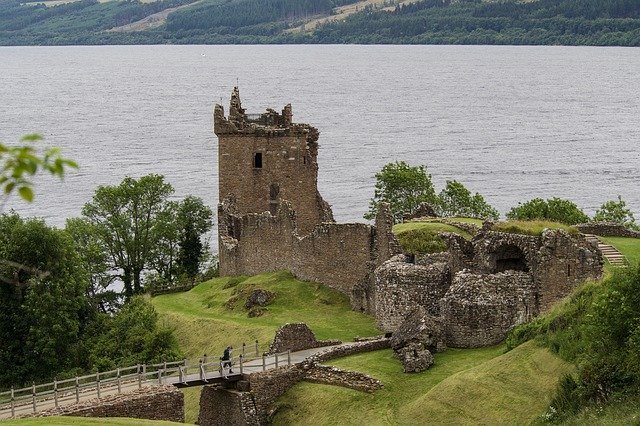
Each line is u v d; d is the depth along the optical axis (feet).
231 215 515.09
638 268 255.91
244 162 532.73
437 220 467.11
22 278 398.62
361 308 417.08
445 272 363.76
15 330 394.11
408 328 326.65
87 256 547.49
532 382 274.98
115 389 316.19
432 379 303.27
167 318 441.27
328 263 441.27
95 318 422.00
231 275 500.33
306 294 439.22
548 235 331.16
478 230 405.80
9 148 118.73
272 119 551.59
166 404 311.27
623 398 238.48
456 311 326.65
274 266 472.85
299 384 323.78
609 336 253.44
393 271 368.48
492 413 271.49
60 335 392.68
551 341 282.56
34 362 388.16
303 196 535.60
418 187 618.03
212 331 414.00
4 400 312.50
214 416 327.26
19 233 402.31
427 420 281.33
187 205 601.21
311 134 540.93
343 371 316.40
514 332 305.94
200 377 321.11
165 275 579.48
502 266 345.72
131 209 586.45
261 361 336.90
